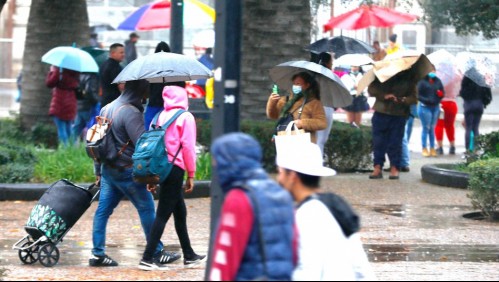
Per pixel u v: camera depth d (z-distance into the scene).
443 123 55.00
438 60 53.19
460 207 36.19
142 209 24.20
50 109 47.84
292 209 12.43
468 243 28.72
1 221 31.42
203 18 62.91
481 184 33.06
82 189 24.44
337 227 13.89
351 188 40.19
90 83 47.62
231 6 16.36
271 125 42.97
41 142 50.53
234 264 12.09
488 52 62.50
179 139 23.34
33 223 24.06
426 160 51.91
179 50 42.72
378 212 34.59
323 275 13.74
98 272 23.20
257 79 46.16
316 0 50.38
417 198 38.12
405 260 25.67
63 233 24.31
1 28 85.50
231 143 12.37
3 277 21.88
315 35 67.88
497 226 32.19
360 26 61.47
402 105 42.31
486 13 43.88
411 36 82.94
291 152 14.38
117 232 29.98
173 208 23.84
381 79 40.22
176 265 24.77
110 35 83.75
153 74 24.23
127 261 25.41
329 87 30.92
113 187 24.33
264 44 46.16
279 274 12.15
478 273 23.45
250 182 12.31
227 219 12.16
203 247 27.44
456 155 54.94
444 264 24.89
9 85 80.50
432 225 31.98
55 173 38.31
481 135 44.38
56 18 52.41
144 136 23.11
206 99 46.41
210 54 63.06
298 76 29.88
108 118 23.97
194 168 23.59
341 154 45.41
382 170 45.53
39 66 52.16
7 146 41.56
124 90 24.39
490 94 52.31
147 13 67.06
